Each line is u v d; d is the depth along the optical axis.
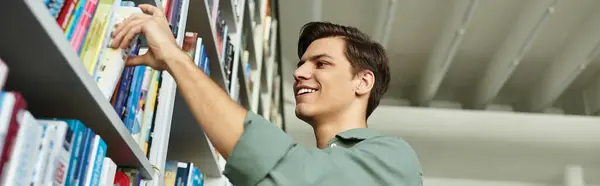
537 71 6.91
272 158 0.90
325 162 0.93
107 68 0.99
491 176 7.64
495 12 5.63
